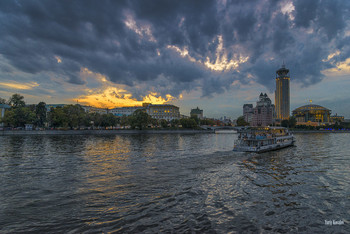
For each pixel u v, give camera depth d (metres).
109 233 12.09
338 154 45.78
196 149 52.41
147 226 12.90
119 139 89.19
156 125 185.50
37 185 20.95
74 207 15.62
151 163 32.50
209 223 13.40
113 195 18.12
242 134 51.91
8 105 130.88
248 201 17.19
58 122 115.00
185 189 19.81
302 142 82.88
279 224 13.52
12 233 12.03
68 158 36.81
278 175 25.95
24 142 66.38
